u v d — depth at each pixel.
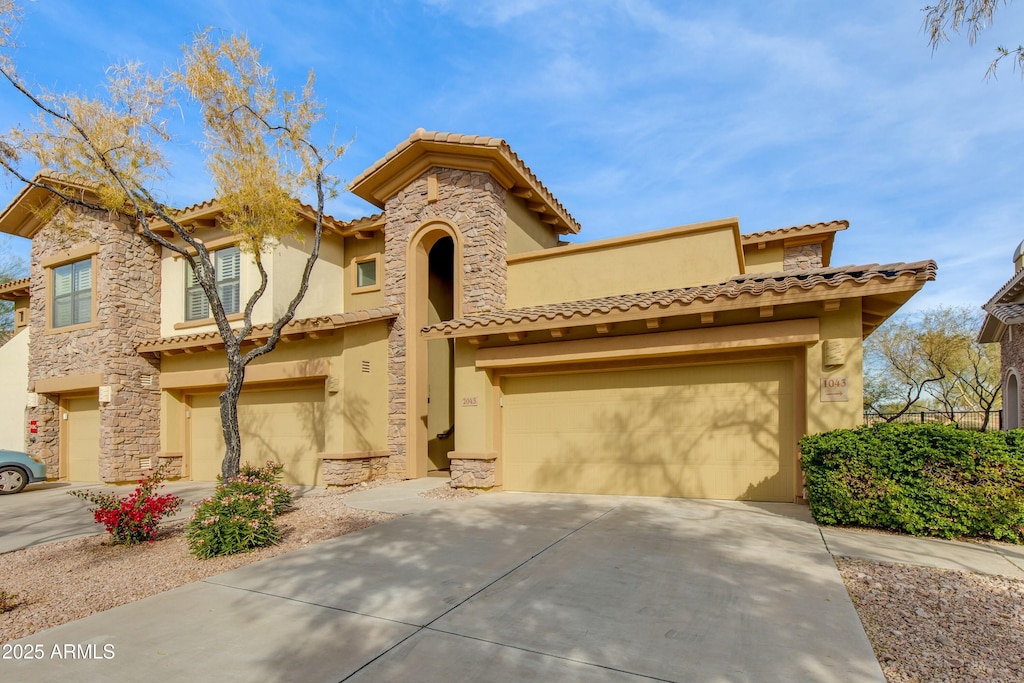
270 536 7.73
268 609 5.36
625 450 10.50
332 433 12.91
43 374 17.25
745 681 3.83
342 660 4.28
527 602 5.33
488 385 11.38
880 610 5.02
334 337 13.10
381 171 14.14
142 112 9.72
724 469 9.77
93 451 16.77
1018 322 14.83
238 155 10.26
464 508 9.66
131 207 10.38
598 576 5.99
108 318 15.71
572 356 10.48
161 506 8.51
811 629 4.60
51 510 11.70
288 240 15.06
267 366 14.01
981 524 6.98
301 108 10.36
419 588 5.79
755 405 9.63
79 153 9.45
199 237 16.09
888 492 7.40
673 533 7.59
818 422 8.80
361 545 7.50
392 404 13.89
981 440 7.07
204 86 9.61
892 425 7.95
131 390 15.86
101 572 6.93
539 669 4.07
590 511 9.10
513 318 10.64
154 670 4.21
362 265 16.84
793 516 8.43
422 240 14.09
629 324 10.21
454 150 13.16
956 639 4.45
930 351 28.11
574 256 13.07
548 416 11.19
